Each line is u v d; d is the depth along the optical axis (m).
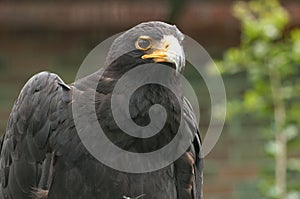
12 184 8.21
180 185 8.28
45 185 7.94
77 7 16.47
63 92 7.96
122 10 16.39
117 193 7.78
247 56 12.76
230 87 16.39
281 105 12.66
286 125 12.59
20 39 16.80
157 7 16.34
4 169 8.33
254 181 16.67
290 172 13.15
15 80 16.88
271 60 12.67
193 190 8.35
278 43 12.88
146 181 7.84
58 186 7.85
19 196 8.20
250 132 17.12
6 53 16.83
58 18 16.52
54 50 16.89
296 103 12.88
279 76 12.71
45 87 8.02
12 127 8.20
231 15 16.64
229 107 12.79
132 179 7.79
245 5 14.41
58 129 7.85
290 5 16.58
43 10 16.45
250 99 12.67
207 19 16.62
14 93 16.86
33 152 8.01
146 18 16.39
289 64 12.66
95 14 16.47
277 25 12.74
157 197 7.93
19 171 8.11
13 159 8.18
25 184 8.11
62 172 7.82
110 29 16.59
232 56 12.80
